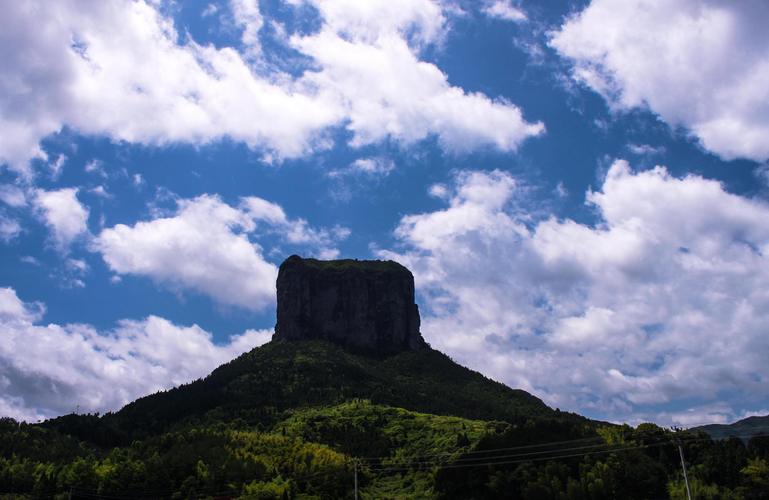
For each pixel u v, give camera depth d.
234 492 171.25
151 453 199.00
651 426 172.38
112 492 174.38
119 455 198.88
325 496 175.00
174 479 176.50
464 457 175.88
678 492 148.50
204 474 176.25
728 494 146.00
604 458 160.12
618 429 178.38
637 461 156.62
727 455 155.62
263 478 179.88
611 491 150.00
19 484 176.38
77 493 172.88
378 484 197.88
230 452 195.12
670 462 163.25
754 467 148.62
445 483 172.75
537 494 152.38
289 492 172.88
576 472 159.50
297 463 192.25
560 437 173.75
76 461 188.88
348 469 187.38
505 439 177.88
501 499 160.88
